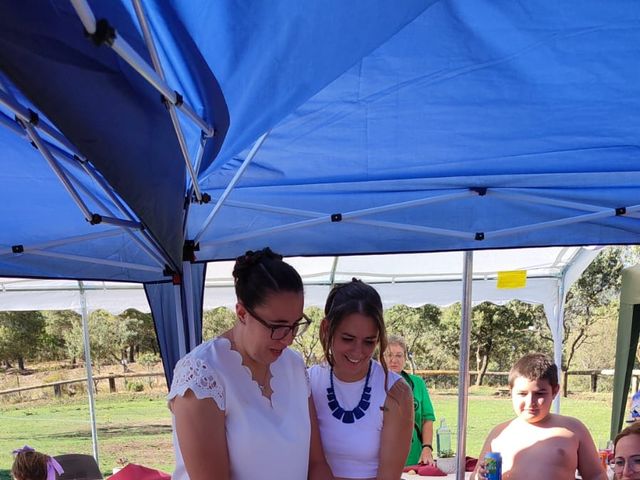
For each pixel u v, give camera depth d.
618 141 2.31
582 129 2.21
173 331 4.05
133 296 6.27
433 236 3.14
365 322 1.63
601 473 2.45
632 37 1.63
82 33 0.93
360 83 1.91
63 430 11.59
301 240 3.20
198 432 1.25
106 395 14.06
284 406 1.40
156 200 1.38
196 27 1.16
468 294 3.12
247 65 1.25
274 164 2.65
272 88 1.33
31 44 0.84
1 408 13.35
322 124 2.20
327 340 1.70
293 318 1.27
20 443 10.59
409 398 1.72
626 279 4.54
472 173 2.77
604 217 2.85
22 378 14.04
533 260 5.89
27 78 0.84
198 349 1.35
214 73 1.27
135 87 1.11
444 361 14.76
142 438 11.02
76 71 0.94
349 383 1.71
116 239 3.33
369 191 2.97
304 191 2.99
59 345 14.54
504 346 14.53
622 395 4.57
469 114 2.11
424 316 14.90
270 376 1.41
